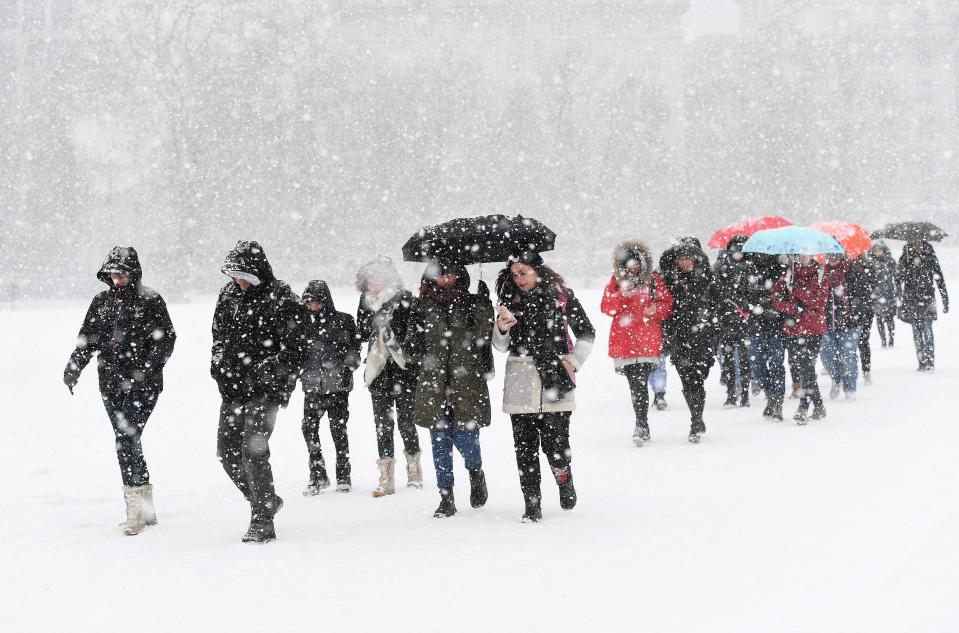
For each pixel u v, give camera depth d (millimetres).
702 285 10758
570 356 7508
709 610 4867
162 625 5086
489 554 6387
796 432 11047
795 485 8070
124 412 7656
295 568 6211
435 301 7766
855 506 7070
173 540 7281
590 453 10516
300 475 9906
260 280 7188
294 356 7199
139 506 7641
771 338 11953
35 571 6395
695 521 7023
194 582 5969
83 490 9148
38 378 15375
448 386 7711
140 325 7711
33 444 11109
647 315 10758
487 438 11672
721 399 14656
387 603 5312
